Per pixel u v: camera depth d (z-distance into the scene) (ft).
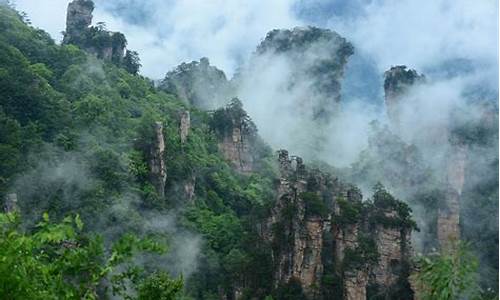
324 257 276.82
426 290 77.30
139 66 505.25
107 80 404.57
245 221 312.09
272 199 325.83
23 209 256.52
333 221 278.67
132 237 79.87
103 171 293.84
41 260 86.53
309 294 266.57
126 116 368.07
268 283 271.69
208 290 280.31
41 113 314.55
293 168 343.26
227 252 297.12
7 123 284.61
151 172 313.12
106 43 475.72
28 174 270.05
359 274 263.08
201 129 421.59
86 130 321.32
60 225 77.77
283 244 274.98
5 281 68.59
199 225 308.19
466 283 73.20
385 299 273.54
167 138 340.80
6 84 308.60
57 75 393.91
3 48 336.70
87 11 494.18
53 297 72.64
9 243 71.31
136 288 97.30
